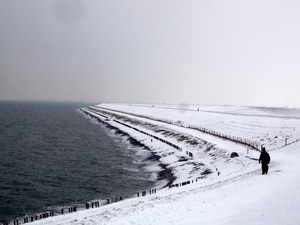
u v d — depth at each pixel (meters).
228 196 17.98
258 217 12.04
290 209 12.51
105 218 17.88
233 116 103.38
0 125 121.31
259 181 21.58
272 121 77.62
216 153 49.00
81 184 40.03
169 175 43.22
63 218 22.22
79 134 98.31
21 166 50.50
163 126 95.19
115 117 161.38
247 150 45.44
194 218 13.93
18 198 33.94
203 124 96.31
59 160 56.28
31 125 125.94
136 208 19.14
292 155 38.28
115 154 62.50
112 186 38.94
